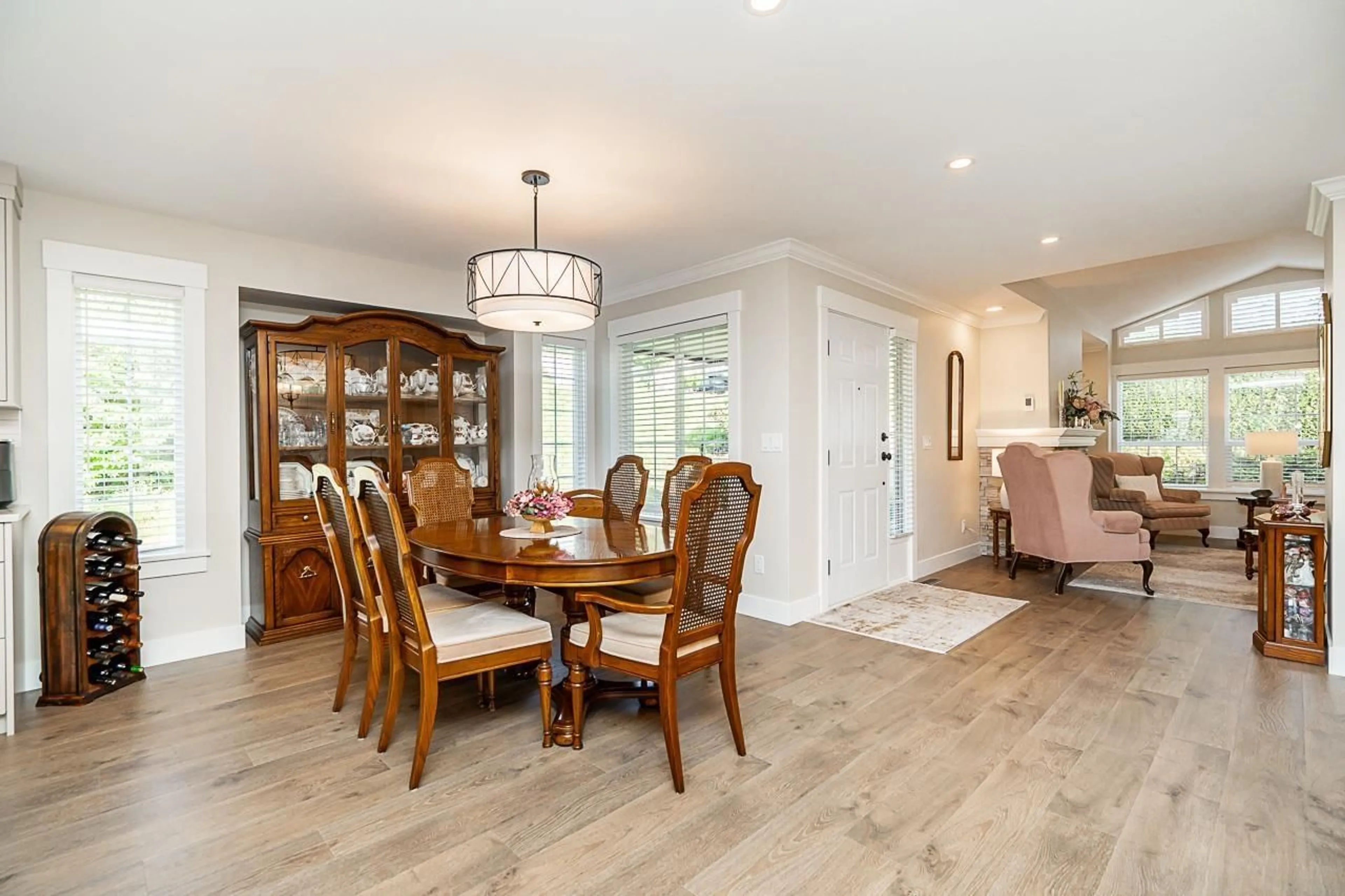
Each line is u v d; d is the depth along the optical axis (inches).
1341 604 119.2
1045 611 166.7
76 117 92.2
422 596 108.7
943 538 227.5
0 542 97.2
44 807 77.4
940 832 72.2
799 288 160.9
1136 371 330.6
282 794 80.4
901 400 207.5
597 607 90.4
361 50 77.4
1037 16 72.1
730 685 90.7
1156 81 85.5
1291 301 288.5
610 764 87.9
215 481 138.2
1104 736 95.3
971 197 127.0
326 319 149.4
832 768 86.7
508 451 192.9
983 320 251.1
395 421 160.7
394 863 67.1
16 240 112.7
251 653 136.2
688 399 183.0
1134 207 132.6
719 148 104.8
